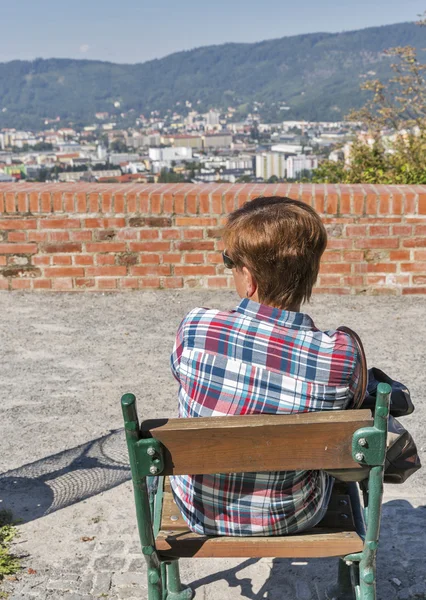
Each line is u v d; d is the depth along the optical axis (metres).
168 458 1.74
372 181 7.96
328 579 2.65
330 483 2.05
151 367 4.67
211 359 1.79
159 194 5.91
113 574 2.67
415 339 5.04
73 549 2.83
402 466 2.04
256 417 1.73
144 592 2.57
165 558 1.92
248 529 1.89
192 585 2.64
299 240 1.82
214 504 1.88
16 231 6.04
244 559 2.79
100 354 4.90
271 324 1.80
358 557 1.88
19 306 5.86
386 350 4.86
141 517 1.81
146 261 6.05
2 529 2.96
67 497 3.20
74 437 3.76
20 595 2.55
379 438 1.71
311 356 1.78
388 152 9.34
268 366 1.77
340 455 1.73
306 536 1.91
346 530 1.95
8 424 3.91
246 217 1.86
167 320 5.50
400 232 5.80
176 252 6.02
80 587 2.60
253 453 1.73
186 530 1.96
